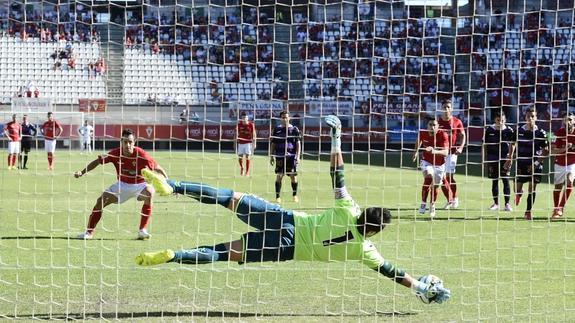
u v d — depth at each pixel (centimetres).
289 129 3372
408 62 5375
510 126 3200
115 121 6494
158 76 6319
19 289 1630
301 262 1919
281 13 6062
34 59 6544
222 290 1638
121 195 2262
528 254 2103
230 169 5438
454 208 3191
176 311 1468
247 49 6253
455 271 1859
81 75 6481
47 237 2300
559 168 2905
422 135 2986
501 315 1473
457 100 5547
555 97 4516
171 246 2164
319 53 5800
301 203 3359
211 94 6391
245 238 1470
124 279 1727
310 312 1478
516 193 2872
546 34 4353
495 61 4612
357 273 1811
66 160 6069
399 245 2219
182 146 6931
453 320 1436
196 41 6262
